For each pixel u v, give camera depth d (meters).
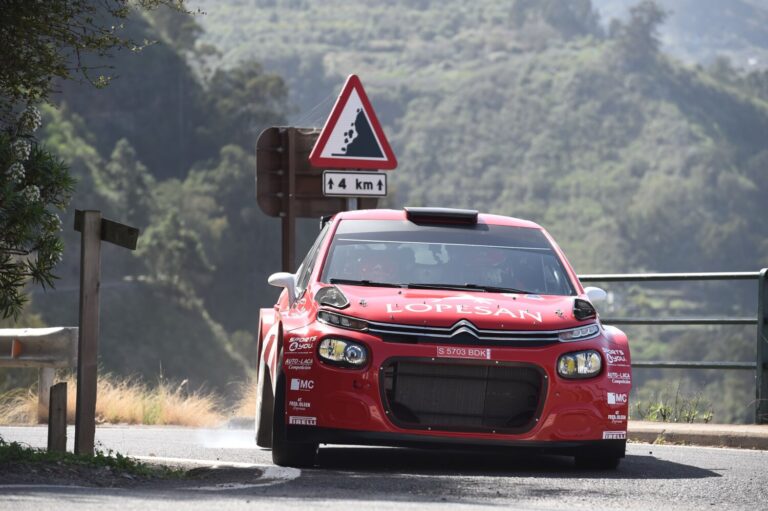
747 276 41.91
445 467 27.48
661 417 43.03
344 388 25.80
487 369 25.94
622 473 26.97
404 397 25.86
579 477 25.78
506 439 25.89
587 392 26.34
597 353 26.80
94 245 25.91
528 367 26.06
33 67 26.75
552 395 26.09
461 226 31.25
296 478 23.70
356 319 26.38
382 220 31.28
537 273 29.72
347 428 25.73
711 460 30.70
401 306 26.73
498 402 26.08
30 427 43.38
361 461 28.34
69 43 26.83
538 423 26.00
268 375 30.75
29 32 26.14
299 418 26.11
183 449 32.62
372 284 28.77
